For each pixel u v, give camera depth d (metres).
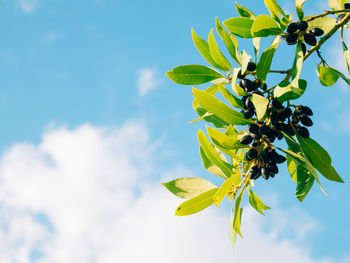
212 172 0.98
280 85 0.91
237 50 0.98
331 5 1.03
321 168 0.94
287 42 0.96
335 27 0.96
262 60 0.94
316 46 0.96
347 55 1.02
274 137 0.92
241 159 0.95
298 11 0.96
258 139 0.93
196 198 0.96
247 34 0.99
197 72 1.01
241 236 0.95
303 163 0.90
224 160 0.97
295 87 0.91
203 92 0.92
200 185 0.98
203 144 0.96
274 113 0.92
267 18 0.95
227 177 0.96
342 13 1.00
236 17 0.98
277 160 0.93
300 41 0.95
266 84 0.94
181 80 1.02
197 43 1.01
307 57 0.96
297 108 0.94
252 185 0.94
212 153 0.96
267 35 0.97
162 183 0.98
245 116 0.93
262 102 0.90
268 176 0.93
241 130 0.94
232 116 0.93
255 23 0.95
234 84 0.93
